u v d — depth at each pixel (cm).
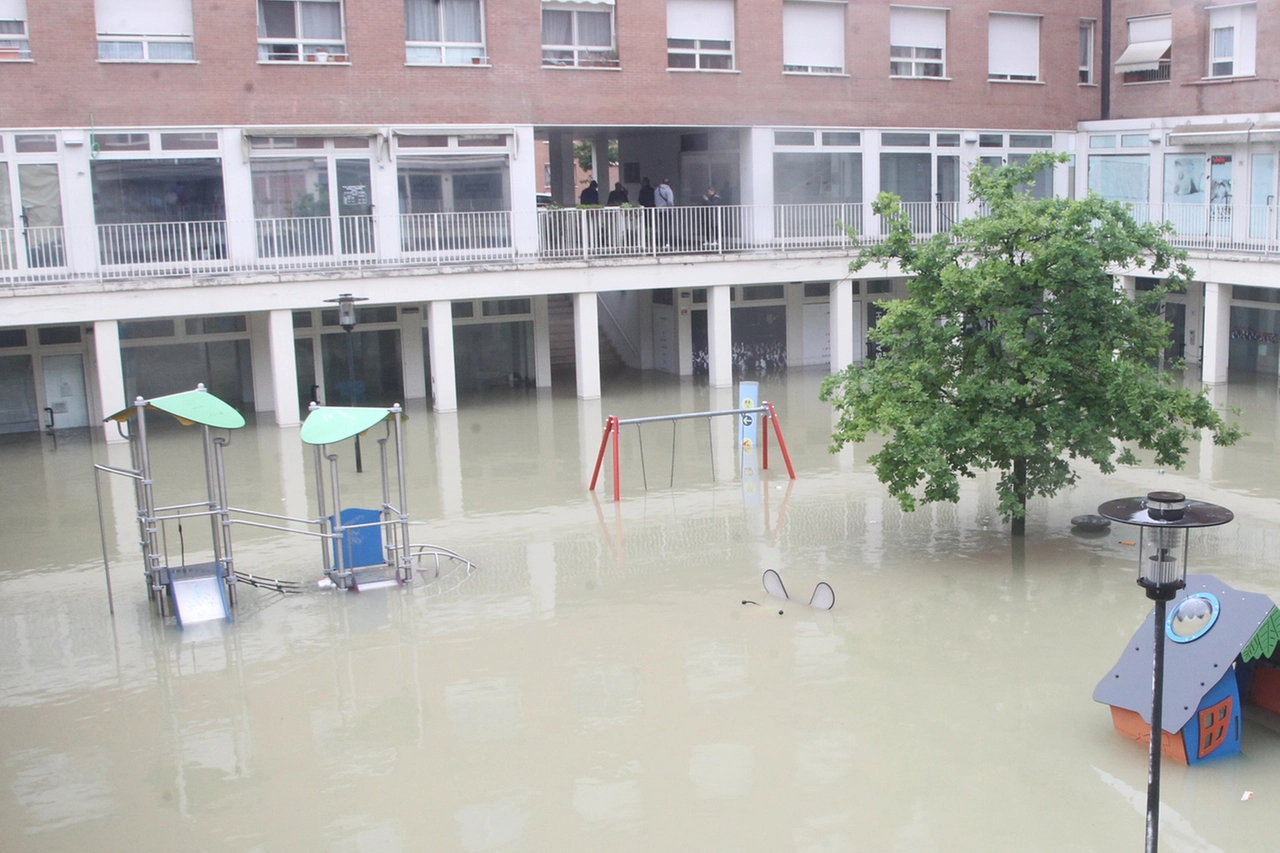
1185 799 772
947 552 1294
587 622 1112
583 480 1670
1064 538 1334
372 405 2331
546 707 930
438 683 984
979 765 821
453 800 795
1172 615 852
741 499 1547
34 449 1975
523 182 2277
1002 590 1169
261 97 2080
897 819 755
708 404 2239
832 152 2531
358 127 2136
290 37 2106
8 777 846
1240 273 2162
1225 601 834
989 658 1002
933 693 936
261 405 2275
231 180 2083
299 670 1021
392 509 1273
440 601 1184
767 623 1096
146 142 2025
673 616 1121
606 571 1262
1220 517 619
